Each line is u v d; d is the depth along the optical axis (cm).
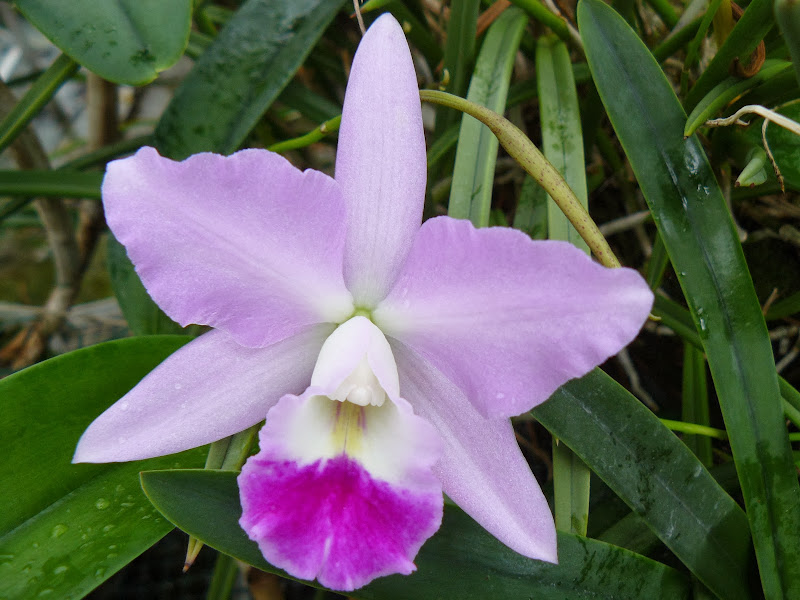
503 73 20
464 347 15
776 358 24
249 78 21
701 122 17
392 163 16
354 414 16
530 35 23
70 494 17
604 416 17
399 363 17
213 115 21
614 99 18
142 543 16
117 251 22
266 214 14
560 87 21
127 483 17
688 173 18
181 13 18
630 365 24
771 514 16
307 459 15
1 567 15
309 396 15
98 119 33
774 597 16
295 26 21
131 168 14
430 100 17
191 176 14
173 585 30
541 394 15
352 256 16
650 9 24
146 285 14
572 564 16
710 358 17
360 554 14
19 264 51
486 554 16
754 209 22
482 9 25
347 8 24
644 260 25
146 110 50
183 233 14
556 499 17
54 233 32
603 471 17
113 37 18
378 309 16
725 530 17
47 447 17
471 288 14
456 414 16
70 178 24
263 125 26
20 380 17
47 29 18
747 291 17
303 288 15
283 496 15
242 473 15
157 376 15
